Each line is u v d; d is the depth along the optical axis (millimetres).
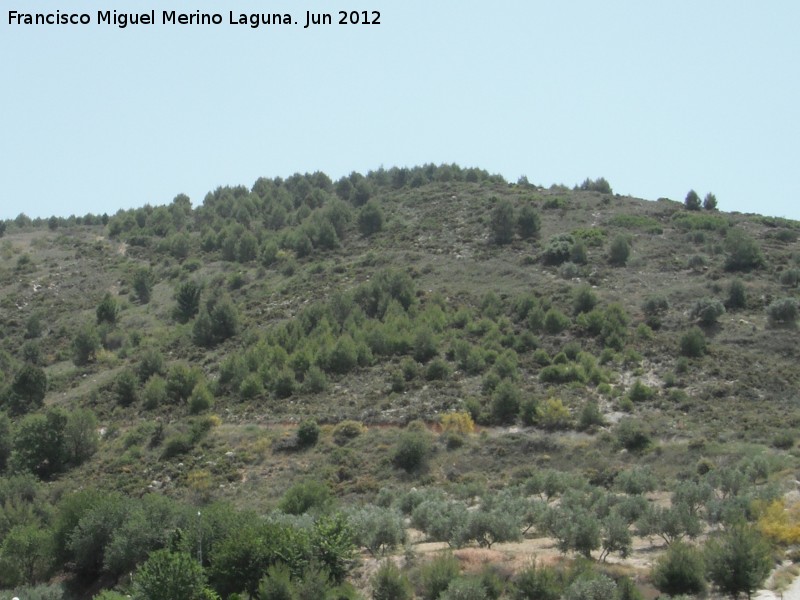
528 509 53969
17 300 140000
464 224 144250
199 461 78750
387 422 81938
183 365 98062
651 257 121062
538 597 37531
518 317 103250
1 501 70375
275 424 84625
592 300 103000
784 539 42750
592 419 77500
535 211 137375
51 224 199000
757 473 57656
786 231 129500
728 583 37438
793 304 96625
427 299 110625
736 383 83062
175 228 173375
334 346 95812
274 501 68125
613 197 158625
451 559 41156
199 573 43125
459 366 92188
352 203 173625
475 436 78062
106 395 98500
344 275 125938
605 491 59031
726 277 111062
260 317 115125
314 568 43344
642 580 39344
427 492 63625
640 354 91312
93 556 54375
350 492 70375
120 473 78125
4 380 105812
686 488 52000
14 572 54844
